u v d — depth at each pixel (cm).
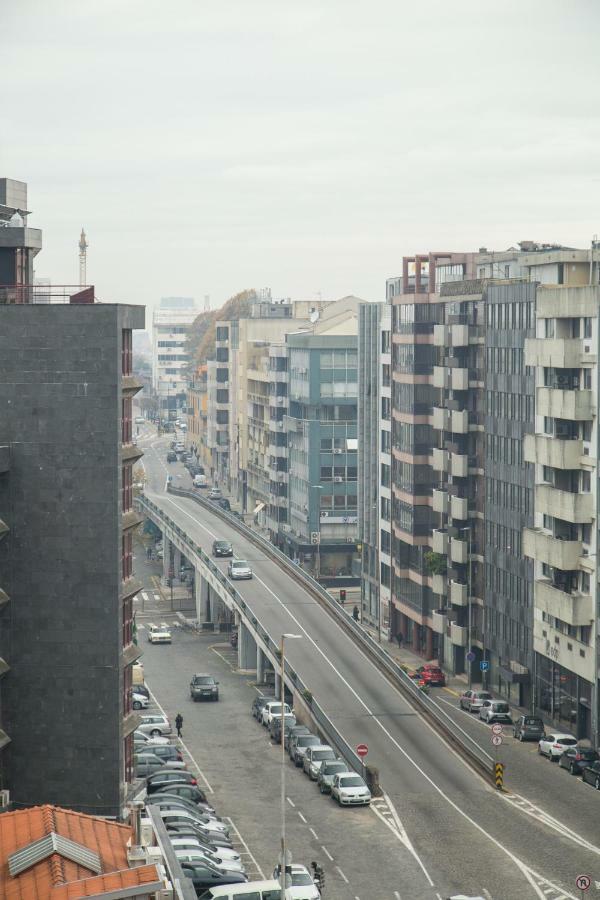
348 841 11994
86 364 10506
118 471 10550
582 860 11406
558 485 16525
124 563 11019
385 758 14825
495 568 18925
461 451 19950
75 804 10694
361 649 19288
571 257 17050
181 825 11181
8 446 10556
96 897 7231
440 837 12088
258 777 14400
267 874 10988
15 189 12438
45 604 10631
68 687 10669
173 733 16600
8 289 11188
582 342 16075
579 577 16162
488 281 19550
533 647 17500
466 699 17988
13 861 7756
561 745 14975
